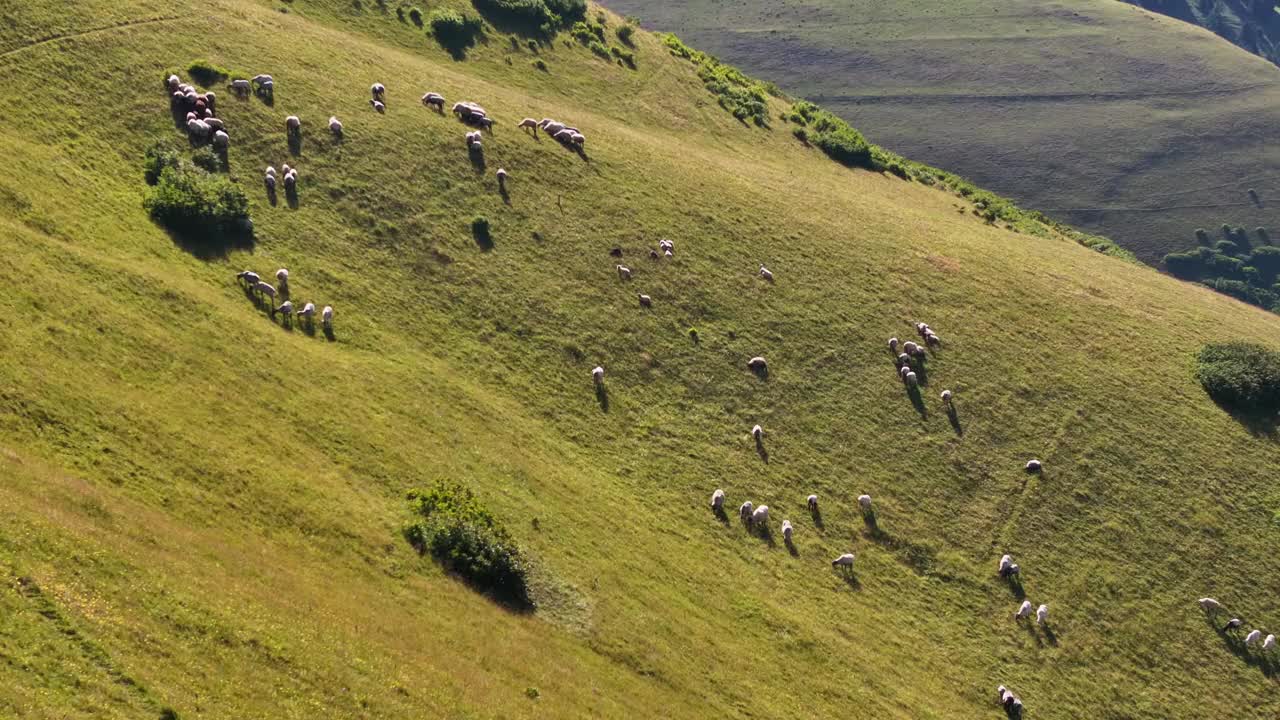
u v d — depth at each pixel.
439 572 44.03
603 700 40.50
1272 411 75.44
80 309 48.19
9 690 27.14
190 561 36.59
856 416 68.25
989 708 52.03
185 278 55.91
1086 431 70.62
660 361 68.06
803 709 46.06
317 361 54.88
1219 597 61.25
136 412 43.75
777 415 66.81
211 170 66.12
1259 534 65.50
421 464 50.66
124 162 63.28
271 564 39.09
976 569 59.97
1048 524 63.69
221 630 33.56
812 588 55.47
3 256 48.44
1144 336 82.31
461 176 76.00
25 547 32.47
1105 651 56.97
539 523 50.53
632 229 78.25
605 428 61.75
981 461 67.12
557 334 66.94
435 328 63.62
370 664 35.75
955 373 73.50
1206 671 57.16
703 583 52.31
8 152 57.66
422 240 69.44
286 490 44.00
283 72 78.00
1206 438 72.00
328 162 71.50
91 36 71.38
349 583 40.56
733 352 70.62
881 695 49.53
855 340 74.50
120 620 31.75
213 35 78.50
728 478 61.00
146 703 29.27
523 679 39.41
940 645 54.81
